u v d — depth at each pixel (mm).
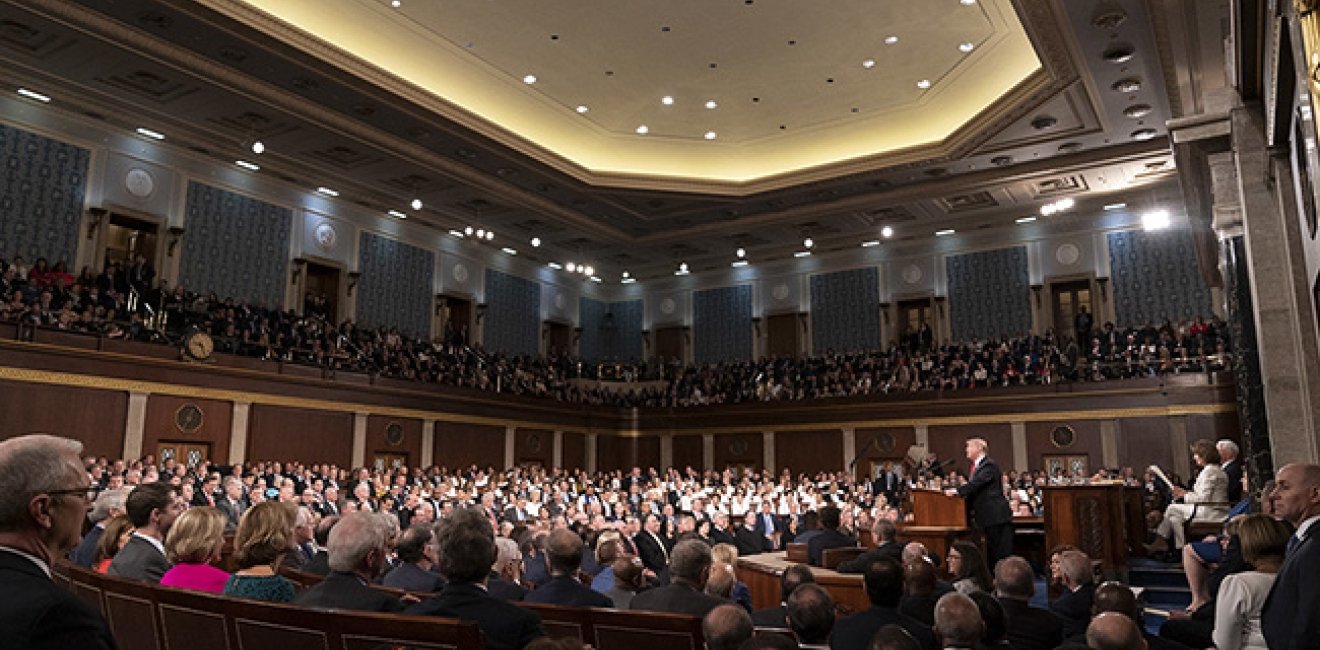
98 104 16422
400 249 23516
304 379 18312
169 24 13602
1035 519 10398
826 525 8094
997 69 16516
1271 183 8656
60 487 1935
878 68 17078
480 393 22234
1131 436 19422
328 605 3449
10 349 14094
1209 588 5730
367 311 22406
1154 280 22172
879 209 22109
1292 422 8391
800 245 26047
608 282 29859
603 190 20969
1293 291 7820
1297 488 3295
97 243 17078
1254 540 3906
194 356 16328
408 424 20531
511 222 23828
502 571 5598
